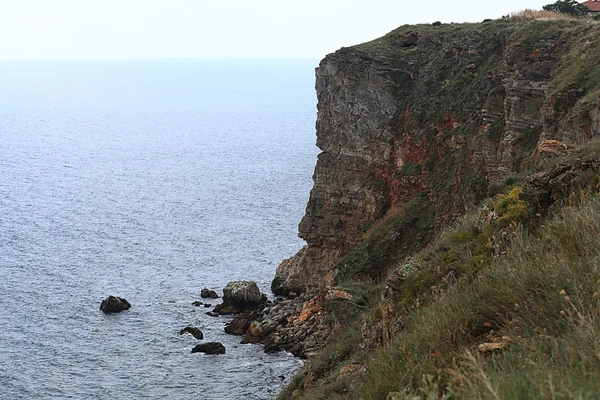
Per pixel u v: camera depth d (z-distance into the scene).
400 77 68.44
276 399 30.77
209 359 57.88
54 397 52.72
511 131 49.88
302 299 68.00
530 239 13.58
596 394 6.75
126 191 153.38
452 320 11.76
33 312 71.19
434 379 10.06
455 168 58.25
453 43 65.25
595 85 37.31
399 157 66.75
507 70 50.88
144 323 67.44
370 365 14.50
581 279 10.05
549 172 16.41
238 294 69.38
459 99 61.19
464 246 17.16
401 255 59.53
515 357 8.95
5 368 57.69
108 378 55.53
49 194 149.00
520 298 10.96
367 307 32.00
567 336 8.62
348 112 70.75
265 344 59.88
